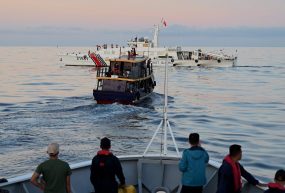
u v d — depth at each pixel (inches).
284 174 267.0
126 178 371.9
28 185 321.4
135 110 1653.5
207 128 1382.9
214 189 355.6
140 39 3732.8
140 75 1846.7
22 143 1084.5
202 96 2395.4
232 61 4500.5
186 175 312.2
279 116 1694.1
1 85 2896.2
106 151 314.7
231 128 1392.7
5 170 843.4
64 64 4566.9
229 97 2385.6
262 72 4517.7
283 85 3201.3
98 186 310.2
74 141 1117.7
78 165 349.7
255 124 1486.2
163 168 374.9
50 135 1188.5
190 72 4092.0
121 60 1749.5
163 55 3976.4
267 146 1117.1
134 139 1150.3
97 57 2994.6
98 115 1534.2
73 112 1598.2
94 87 2783.0
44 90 2571.4
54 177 285.4
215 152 1030.4
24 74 3981.3
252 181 311.9
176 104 1982.0
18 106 1792.6
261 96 2471.7
